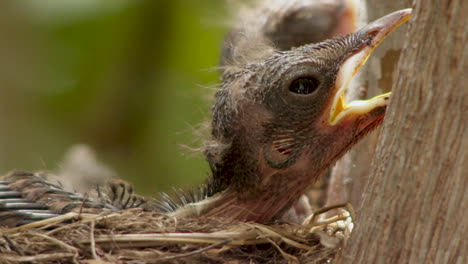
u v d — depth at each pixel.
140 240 0.81
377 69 0.84
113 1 1.39
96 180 0.87
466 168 0.78
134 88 1.45
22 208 0.82
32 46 1.42
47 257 0.80
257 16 0.91
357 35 0.82
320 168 0.83
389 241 0.78
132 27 1.42
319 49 0.82
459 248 0.78
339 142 0.82
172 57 1.41
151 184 1.37
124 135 1.46
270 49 0.85
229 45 0.88
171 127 1.40
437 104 0.78
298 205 0.86
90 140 1.45
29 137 1.42
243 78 0.82
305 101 0.82
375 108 0.82
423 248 0.78
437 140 0.78
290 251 0.81
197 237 0.81
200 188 0.84
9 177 0.83
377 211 0.79
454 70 0.78
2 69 1.42
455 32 0.77
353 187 0.85
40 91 1.44
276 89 0.82
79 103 1.45
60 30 1.41
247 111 0.82
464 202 0.78
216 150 0.83
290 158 0.82
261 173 0.83
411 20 0.78
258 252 0.81
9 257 0.80
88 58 1.44
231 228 0.81
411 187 0.78
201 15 1.33
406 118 0.78
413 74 0.78
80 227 0.81
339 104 0.82
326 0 0.90
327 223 0.82
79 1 1.40
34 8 1.40
